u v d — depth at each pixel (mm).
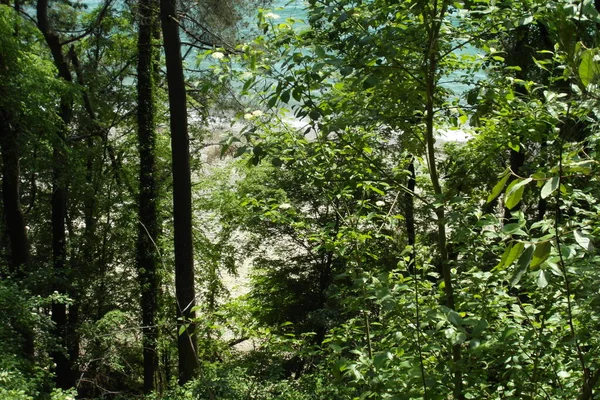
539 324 3764
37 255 18750
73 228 19078
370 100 4191
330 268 18406
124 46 19125
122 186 18656
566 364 3664
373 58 3738
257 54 4027
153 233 15750
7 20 11273
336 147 4691
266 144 4191
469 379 3705
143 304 15312
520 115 4113
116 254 18672
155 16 15039
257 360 8297
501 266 2008
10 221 12562
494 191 1987
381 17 3934
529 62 8750
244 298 17250
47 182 15211
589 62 1925
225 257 20266
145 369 14703
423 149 4516
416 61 4023
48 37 15742
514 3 3643
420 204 11609
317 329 16797
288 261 19688
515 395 3648
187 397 6754
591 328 3621
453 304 4051
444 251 4145
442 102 4508
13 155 12148
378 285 3414
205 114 19484
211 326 4477
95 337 13609
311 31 4055
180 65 12055
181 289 12039
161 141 19109
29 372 8930
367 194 4992
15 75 11461
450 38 4031
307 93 4031
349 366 3361
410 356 3668
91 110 18203
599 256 3182
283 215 4801
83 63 20344
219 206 19859
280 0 16141
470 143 4605
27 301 9531
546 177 1950
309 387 5953
